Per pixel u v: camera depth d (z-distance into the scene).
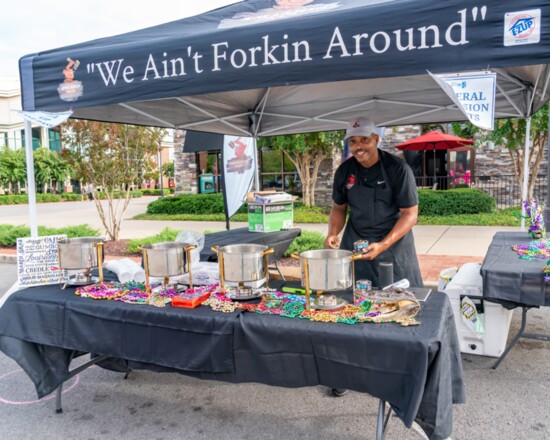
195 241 3.19
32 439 2.71
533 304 2.89
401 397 1.90
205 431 2.77
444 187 16.25
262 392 3.27
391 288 2.45
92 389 3.38
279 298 2.44
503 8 2.01
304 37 2.37
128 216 17.69
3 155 41.06
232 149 7.79
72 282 2.95
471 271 3.75
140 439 2.69
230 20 2.93
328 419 2.88
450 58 2.12
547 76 3.63
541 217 4.28
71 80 3.09
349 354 1.97
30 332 2.71
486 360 3.74
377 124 5.82
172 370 2.44
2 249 10.15
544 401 3.05
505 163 14.38
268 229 5.27
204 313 2.29
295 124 6.15
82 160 10.23
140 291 2.70
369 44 2.25
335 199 3.40
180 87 2.71
